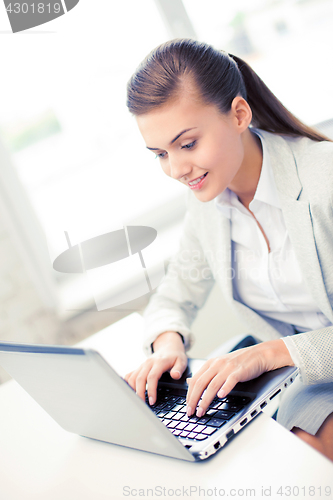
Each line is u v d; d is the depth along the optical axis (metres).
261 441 0.57
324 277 0.91
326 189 0.87
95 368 0.51
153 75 0.78
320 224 0.88
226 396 0.68
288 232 0.92
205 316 2.06
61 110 2.08
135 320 1.29
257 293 1.08
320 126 1.17
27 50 2.01
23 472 0.69
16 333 2.10
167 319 1.06
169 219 2.23
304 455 0.53
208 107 0.80
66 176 2.10
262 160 0.97
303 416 0.67
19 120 2.05
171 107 0.78
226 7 2.06
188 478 0.55
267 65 2.10
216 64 0.82
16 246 2.08
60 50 2.02
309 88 2.12
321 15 2.08
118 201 2.14
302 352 0.71
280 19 2.08
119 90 2.10
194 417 0.66
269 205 0.98
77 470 0.65
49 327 2.13
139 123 0.82
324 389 0.71
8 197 2.06
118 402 0.54
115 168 2.14
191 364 0.88
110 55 2.06
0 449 0.78
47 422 0.84
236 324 2.08
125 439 0.63
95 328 2.14
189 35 2.06
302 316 1.06
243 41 2.10
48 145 2.08
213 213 1.08
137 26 2.05
